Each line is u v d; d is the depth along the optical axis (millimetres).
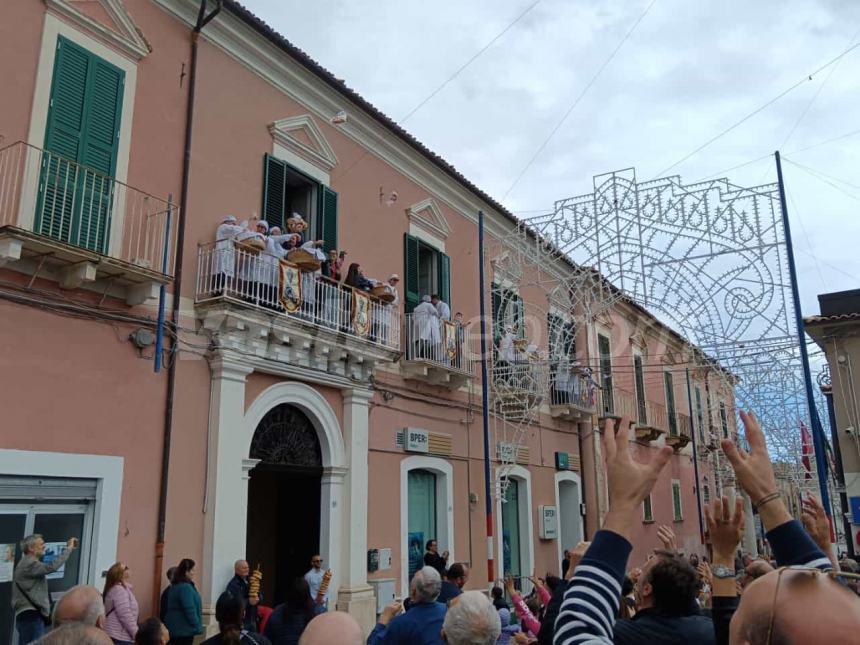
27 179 7840
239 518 9539
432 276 14969
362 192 13148
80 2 8703
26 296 7680
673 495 25250
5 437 7324
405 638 4680
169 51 9805
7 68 7891
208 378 9570
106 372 8367
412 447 13078
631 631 2963
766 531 2238
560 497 19312
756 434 2408
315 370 11094
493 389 15500
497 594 9172
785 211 11367
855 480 14070
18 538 7383
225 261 9656
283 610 5770
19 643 6496
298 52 11414
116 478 8266
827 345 14734
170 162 9562
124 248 8734
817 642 1353
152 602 8398
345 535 11305
